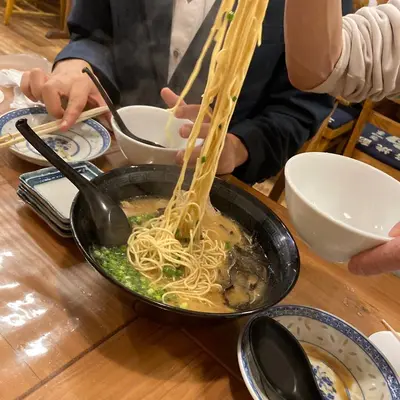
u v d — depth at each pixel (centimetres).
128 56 151
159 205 90
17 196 89
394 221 83
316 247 75
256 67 135
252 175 127
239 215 90
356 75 93
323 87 98
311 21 84
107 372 63
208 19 138
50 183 91
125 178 86
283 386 65
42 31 389
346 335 76
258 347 68
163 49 147
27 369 60
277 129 129
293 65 94
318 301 87
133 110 112
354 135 244
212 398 64
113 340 68
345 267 98
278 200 167
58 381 60
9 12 375
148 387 63
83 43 144
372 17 94
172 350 69
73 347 65
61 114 113
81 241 68
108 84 142
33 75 120
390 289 96
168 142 114
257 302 75
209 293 75
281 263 78
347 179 87
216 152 76
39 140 78
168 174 90
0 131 105
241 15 66
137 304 67
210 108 86
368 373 73
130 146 100
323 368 73
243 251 84
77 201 73
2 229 81
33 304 69
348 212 88
